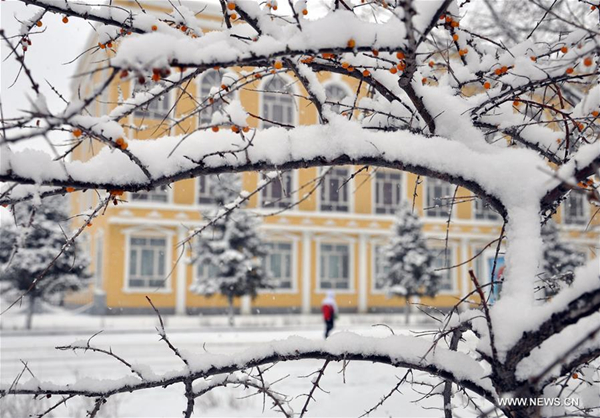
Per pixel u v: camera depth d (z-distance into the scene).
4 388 2.24
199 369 2.30
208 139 2.31
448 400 2.65
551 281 2.73
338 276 30.70
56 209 21.50
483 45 3.04
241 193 2.96
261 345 2.36
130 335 19.72
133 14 2.34
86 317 26.48
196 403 7.66
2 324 22.91
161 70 1.73
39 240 21.05
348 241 30.83
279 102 24.20
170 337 18.84
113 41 2.62
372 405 6.35
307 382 8.97
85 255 22.70
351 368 9.95
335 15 2.04
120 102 2.31
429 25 2.02
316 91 2.45
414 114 2.69
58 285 21.45
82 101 1.54
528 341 1.88
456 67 2.77
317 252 30.11
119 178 2.16
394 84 2.76
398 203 31.66
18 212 10.03
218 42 1.91
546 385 1.96
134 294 26.56
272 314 29.06
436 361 2.27
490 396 2.15
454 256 31.50
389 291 26.50
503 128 2.63
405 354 2.29
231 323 23.23
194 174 2.26
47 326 22.41
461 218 31.69
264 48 1.94
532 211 2.24
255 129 2.15
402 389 7.14
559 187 2.22
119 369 12.05
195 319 25.78
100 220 29.44
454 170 2.35
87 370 11.88
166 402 7.91
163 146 2.26
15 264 20.41
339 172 30.59
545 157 2.83
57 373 11.43
